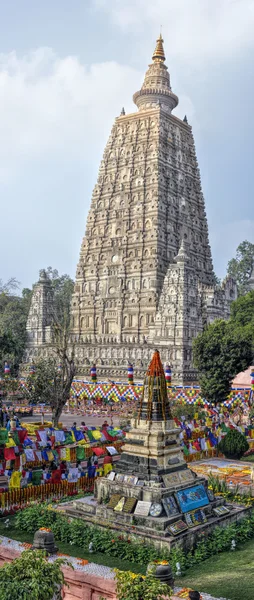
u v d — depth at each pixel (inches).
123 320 4805.6
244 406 2755.9
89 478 1428.4
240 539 1046.4
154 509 1017.5
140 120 5059.1
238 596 787.4
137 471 1093.8
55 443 1489.9
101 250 5093.5
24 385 3366.1
